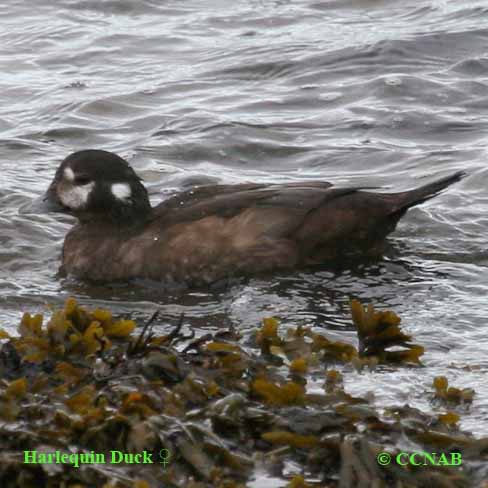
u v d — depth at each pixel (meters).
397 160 16.41
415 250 13.67
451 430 9.05
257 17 21.97
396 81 18.84
